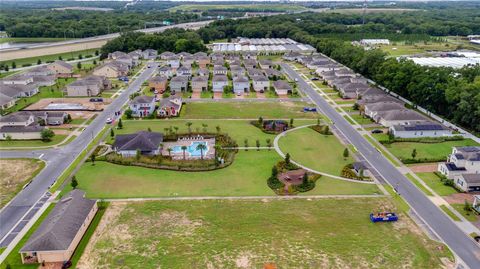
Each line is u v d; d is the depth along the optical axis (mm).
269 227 74375
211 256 65875
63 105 153250
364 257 65875
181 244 69125
